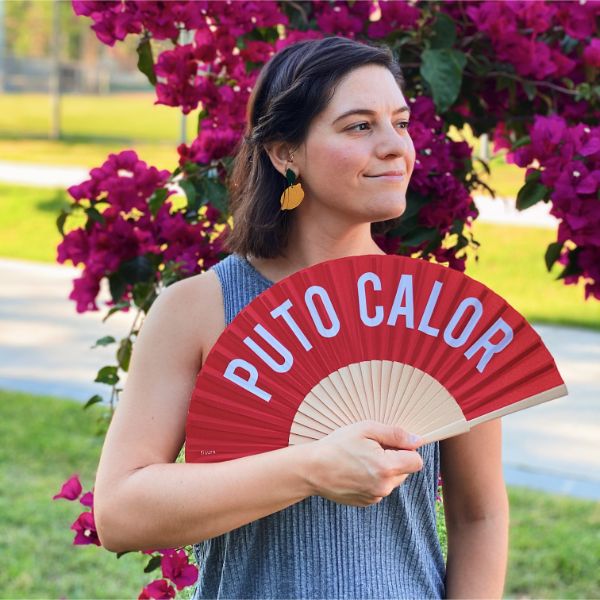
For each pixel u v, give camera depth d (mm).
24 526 5289
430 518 1943
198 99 3008
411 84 3098
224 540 1914
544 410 7070
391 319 1799
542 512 5438
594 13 3064
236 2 2979
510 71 3055
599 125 3098
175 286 1937
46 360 8305
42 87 44344
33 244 13750
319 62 1856
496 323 1792
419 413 1782
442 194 2795
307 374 1789
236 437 1785
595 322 9758
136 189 2918
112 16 2920
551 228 13789
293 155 1891
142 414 1841
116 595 4609
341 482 1650
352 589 1828
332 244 1935
